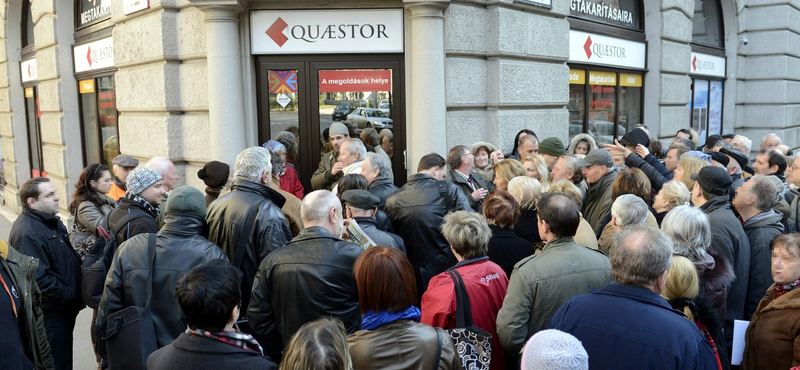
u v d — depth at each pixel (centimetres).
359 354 220
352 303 293
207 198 418
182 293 213
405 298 227
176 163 659
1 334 289
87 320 592
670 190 395
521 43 674
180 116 654
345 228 347
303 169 645
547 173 526
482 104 661
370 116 638
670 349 207
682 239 290
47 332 381
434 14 598
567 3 740
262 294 301
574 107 817
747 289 359
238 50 613
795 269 271
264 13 614
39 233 369
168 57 639
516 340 281
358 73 632
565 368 159
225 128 610
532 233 381
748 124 1344
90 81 893
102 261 329
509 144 673
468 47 635
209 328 214
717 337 254
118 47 729
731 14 1258
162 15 630
